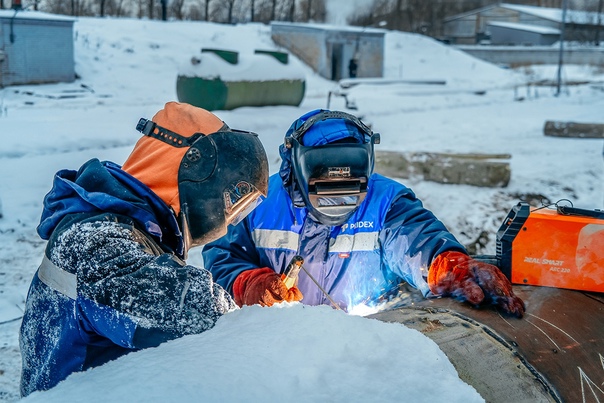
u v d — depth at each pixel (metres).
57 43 22.16
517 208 2.31
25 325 1.71
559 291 2.26
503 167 8.14
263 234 2.60
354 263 2.59
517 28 49.69
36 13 22.45
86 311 1.50
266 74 15.98
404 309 2.12
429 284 2.30
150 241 1.63
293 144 2.46
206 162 1.70
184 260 1.76
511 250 2.31
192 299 1.51
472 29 52.25
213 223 1.73
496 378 1.68
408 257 2.43
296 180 2.46
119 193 1.63
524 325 1.97
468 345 1.79
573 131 13.02
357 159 2.36
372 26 47.69
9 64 21.19
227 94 15.15
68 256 1.53
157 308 1.46
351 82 26.92
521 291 2.25
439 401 1.40
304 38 30.11
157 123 1.74
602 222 2.25
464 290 2.10
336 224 2.47
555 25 50.09
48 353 1.62
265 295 2.28
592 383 1.78
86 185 1.65
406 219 2.52
